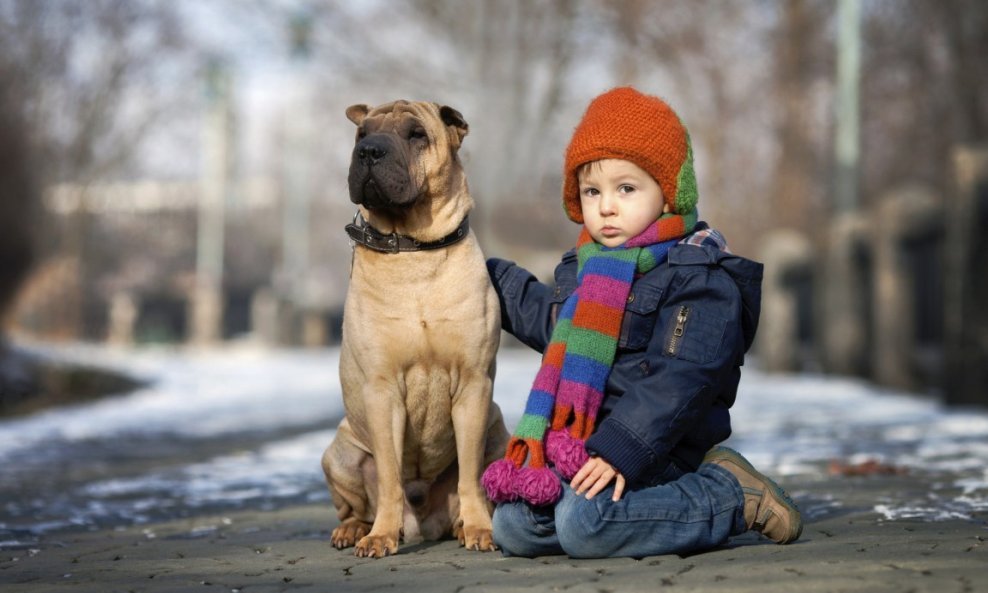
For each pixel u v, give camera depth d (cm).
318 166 4397
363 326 391
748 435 833
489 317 396
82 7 2828
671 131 366
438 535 419
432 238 388
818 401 1157
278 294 3756
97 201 3538
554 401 363
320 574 338
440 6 2934
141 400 1426
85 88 3003
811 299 1939
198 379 1814
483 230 3012
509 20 2911
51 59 2706
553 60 2984
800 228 2381
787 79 2414
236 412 1230
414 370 393
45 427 1070
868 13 2300
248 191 5306
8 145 1464
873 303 1396
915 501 465
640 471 339
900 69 2295
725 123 2645
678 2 2677
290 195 4484
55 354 1719
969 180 957
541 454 354
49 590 323
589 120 372
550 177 3114
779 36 2466
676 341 352
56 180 2856
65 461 799
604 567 325
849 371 1466
